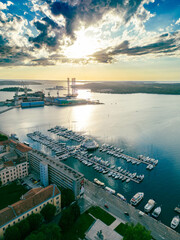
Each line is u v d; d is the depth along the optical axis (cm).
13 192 15275
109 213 13275
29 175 18150
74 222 12131
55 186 13100
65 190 14100
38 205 11762
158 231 11844
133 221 12594
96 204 14250
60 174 15288
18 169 17325
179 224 12975
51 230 9812
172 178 19712
